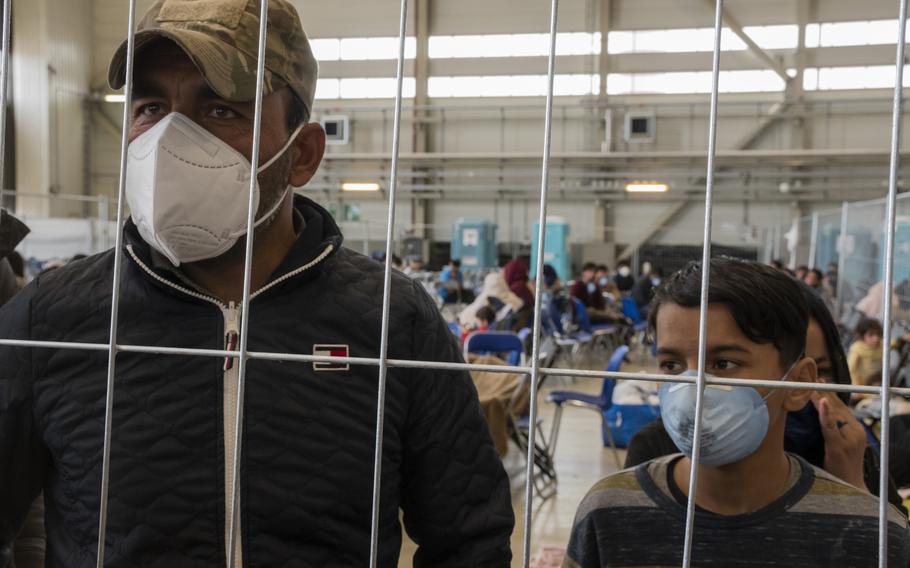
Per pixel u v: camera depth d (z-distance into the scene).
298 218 1.08
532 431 0.66
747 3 14.76
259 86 0.74
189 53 0.87
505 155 15.52
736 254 15.30
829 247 9.70
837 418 1.22
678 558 1.00
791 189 15.13
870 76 14.44
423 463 1.02
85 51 15.99
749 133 14.97
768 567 0.97
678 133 15.25
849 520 0.96
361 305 1.00
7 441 0.97
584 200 16.09
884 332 0.60
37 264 9.16
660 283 1.06
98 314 0.97
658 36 15.14
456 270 12.60
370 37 15.74
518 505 4.17
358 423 0.96
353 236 15.35
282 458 0.93
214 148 0.91
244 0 0.93
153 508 0.91
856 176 14.70
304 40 0.99
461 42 15.65
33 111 14.98
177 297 0.96
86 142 16.06
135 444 0.93
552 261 14.38
